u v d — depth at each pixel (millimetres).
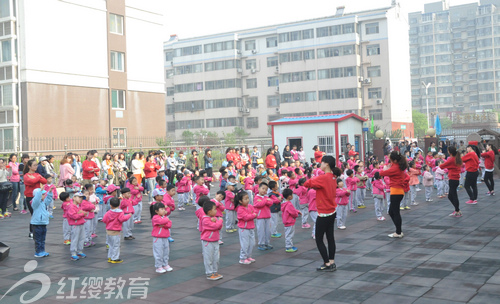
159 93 39188
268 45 65688
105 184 14312
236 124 66562
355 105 59188
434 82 110938
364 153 28172
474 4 110312
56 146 31625
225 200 12352
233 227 12500
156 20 39094
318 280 7512
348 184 14781
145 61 38156
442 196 17422
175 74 70438
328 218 8039
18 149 23094
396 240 10312
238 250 10078
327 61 60469
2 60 31344
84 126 33438
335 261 8695
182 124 70000
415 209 14836
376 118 59781
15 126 30672
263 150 34969
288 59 62625
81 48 33438
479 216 12797
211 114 67812
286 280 7609
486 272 7496
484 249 9047
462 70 109625
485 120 54844
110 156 18656
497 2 114125
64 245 11094
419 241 10062
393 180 10562
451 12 112562
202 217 7957
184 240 11312
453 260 8320
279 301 6574
